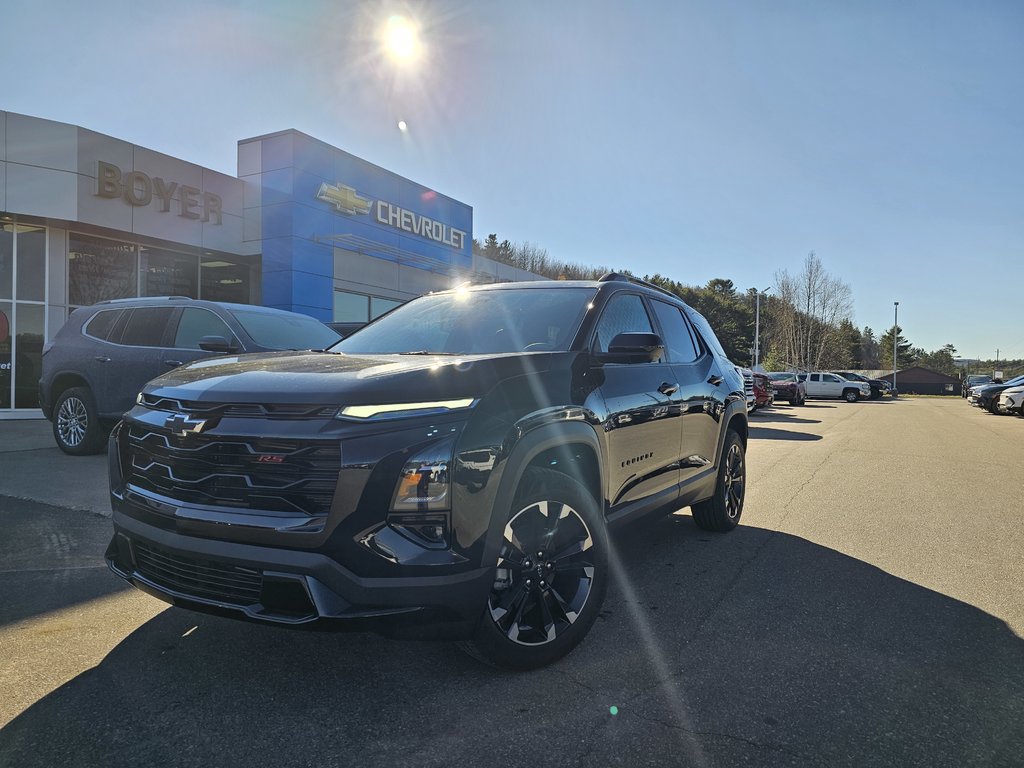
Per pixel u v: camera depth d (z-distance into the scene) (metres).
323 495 2.35
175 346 7.34
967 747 2.32
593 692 2.67
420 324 3.97
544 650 2.83
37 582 3.83
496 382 2.74
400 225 20.95
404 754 2.23
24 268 13.59
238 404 2.50
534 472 2.87
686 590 3.91
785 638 3.23
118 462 2.95
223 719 2.42
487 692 2.66
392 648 3.03
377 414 2.41
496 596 2.70
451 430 2.50
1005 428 15.75
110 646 3.01
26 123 12.86
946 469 8.75
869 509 6.20
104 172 13.73
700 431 4.61
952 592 3.90
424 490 2.40
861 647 3.13
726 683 2.77
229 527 2.40
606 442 3.30
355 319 19.25
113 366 7.53
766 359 56.19
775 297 61.34
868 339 114.88
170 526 2.57
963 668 2.92
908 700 2.64
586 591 3.00
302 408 2.42
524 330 3.59
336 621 2.29
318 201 17.73
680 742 2.33
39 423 12.37
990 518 5.82
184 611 3.42
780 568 4.34
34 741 2.26
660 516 4.14
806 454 10.32
